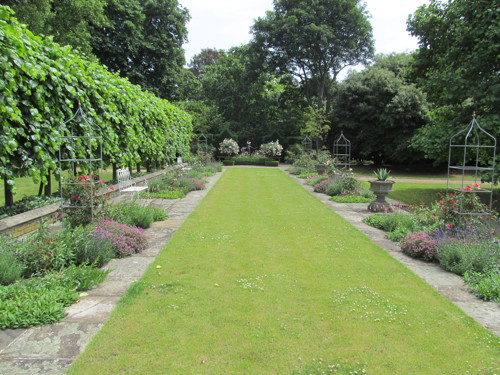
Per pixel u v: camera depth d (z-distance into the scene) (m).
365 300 3.50
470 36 9.45
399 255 5.02
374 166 26.94
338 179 11.56
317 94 31.20
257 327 2.95
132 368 2.38
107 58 21.28
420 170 24.59
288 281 3.98
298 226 6.71
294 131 30.88
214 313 3.19
